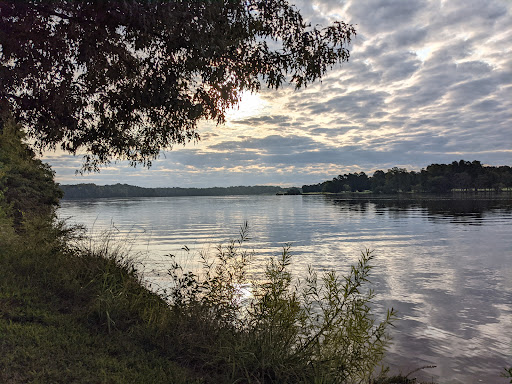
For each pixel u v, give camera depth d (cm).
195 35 551
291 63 645
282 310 467
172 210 13138
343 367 410
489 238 3581
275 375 392
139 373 353
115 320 482
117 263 723
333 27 638
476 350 779
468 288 1430
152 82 600
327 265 2005
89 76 636
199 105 617
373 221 6638
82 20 554
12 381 296
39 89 613
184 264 1617
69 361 350
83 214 9731
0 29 539
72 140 712
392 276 1691
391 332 883
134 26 544
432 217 7344
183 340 453
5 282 517
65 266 651
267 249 2878
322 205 16038
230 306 515
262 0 604
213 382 373
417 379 606
